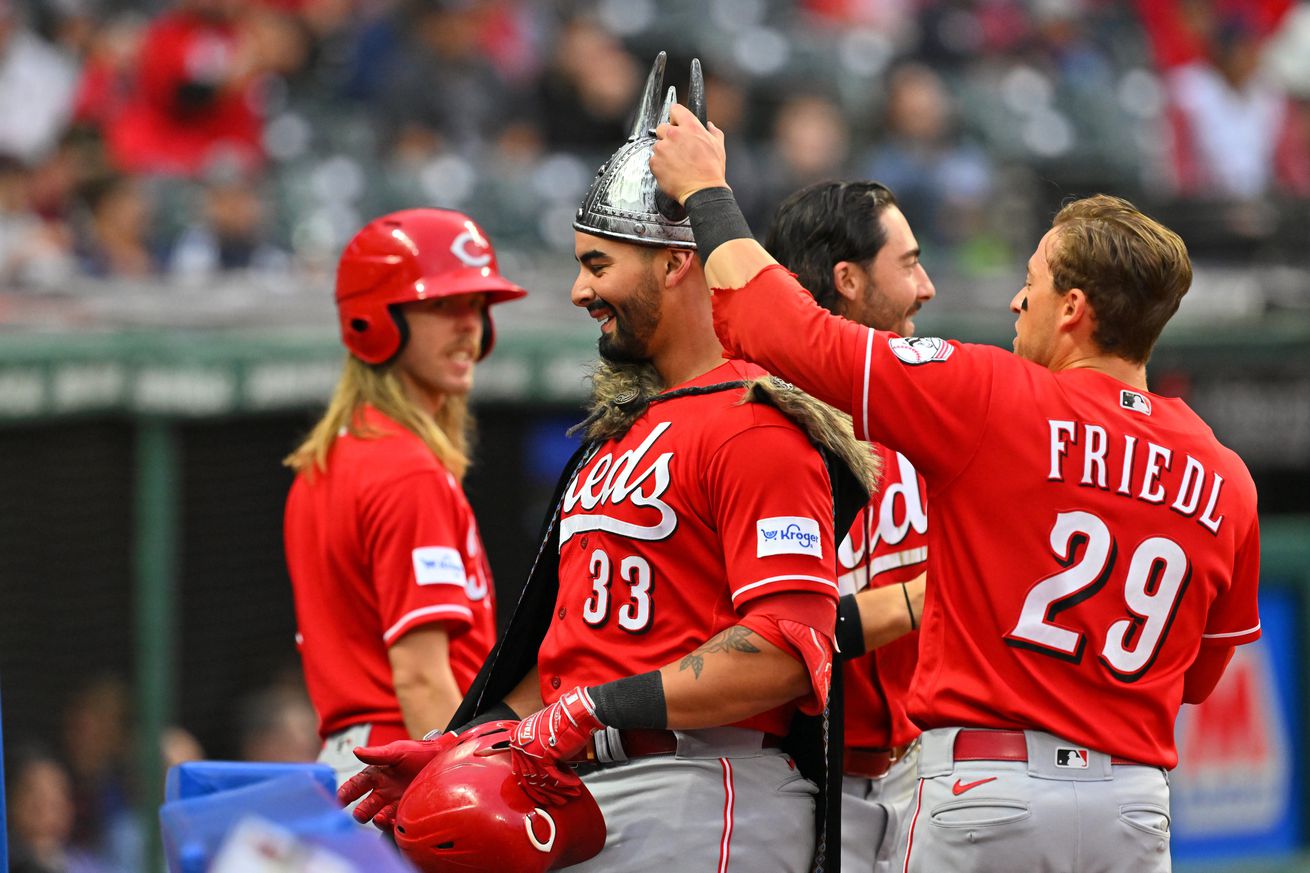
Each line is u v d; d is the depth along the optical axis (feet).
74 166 110.52
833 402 35.04
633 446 35.91
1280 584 89.20
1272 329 89.61
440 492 46.96
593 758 35.70
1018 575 35.29
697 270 36.52
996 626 35.47
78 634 70.33
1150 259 36.09
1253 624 38.42
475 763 35.04
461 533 47.93
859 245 43.78
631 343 36.65
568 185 126.93
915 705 36.88
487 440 78.02
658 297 36.32
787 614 33.55
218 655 73.10
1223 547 36.35
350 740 47.70
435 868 34.50
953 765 35.81
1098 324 36.60
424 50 130.31
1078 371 36.63
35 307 80.69
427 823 34.37
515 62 137.28
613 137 133.59
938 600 36.42
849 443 35.42
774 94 141.18
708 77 134.51
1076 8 161.68
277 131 124.98
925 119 132.77
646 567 35.37
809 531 33.86
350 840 24.71
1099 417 35.68
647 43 140.46
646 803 35.19
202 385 71.10
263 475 74.43
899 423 34.86
